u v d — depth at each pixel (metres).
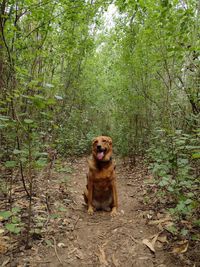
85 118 5.20
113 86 4.57
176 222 1.50
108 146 1.88
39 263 1.18
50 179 2.42
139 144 3.49
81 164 3.66
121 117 3.86
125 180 2.86
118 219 1.72
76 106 5.01
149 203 1.94
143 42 2.72
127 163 3.61
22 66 2.33
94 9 2.91
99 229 1.55
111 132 5.07
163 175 1.63
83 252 1.30
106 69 5.84
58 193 2.11
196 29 1.87
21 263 1.16
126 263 1.22
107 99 5.94
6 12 1.95
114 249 1.33
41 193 2.00
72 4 2.40
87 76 4.81
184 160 1.50
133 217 1.74
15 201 1.75
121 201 2.17
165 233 1.44
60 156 3.62
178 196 1.47
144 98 3.15
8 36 2.03
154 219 1.63
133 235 1.46
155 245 1.34
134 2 2.11
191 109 2.12
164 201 1.85
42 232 1.42
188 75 2.10
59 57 3.10
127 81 3.38
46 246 1.30
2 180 1.86
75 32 3.19
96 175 1.85
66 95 3.41
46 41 2.94
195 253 1.23
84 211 1.88
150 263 1.21
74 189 2.45
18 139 1.46
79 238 1.43
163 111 2.61
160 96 2.81
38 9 2.19
